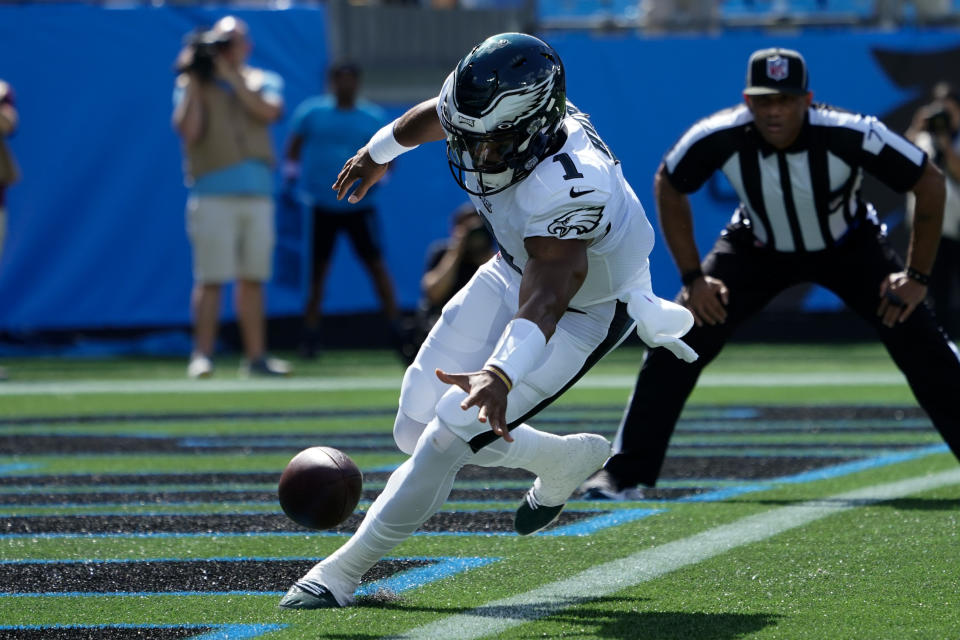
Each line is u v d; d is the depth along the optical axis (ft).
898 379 112.78
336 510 39.42
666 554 46.60
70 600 40.73
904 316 56.18
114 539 50.57
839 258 57.67
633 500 58.29
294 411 93.97
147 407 96.58
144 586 42.65
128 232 134.92
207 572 44.68
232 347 141.18
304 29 138.51
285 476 39.75
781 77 53.52
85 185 133.90
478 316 41.86
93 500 59.82
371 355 137.49
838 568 43.86
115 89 133.69
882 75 142.51
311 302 130.52
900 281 55.98
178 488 63.16
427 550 47.91
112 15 133.39
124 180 134.51
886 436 79.46
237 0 145.28
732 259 59.06
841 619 37.11
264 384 111.24
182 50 134.72
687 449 74.79
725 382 111.14
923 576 42.42
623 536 49.90
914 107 143.02
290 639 35.73
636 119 140.87
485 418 34.06
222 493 61.67
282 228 136.05
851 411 91.91
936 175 53.98
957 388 56.59
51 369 123.85
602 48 140.46
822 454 71.92
